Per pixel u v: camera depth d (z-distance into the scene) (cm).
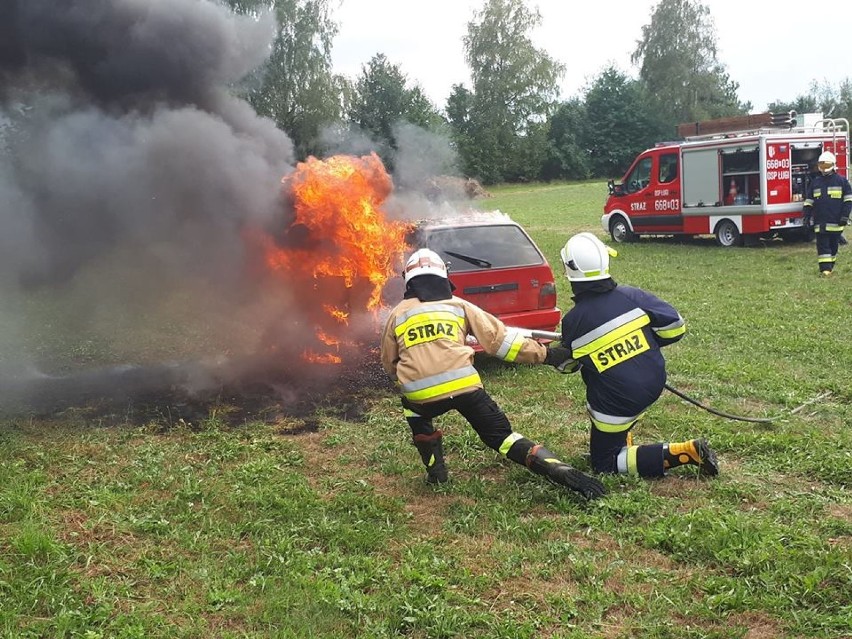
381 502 475
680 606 351
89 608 361
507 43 5288
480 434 489
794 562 378
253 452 573
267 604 361
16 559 403
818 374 723
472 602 362
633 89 6022
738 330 908
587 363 487
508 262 764
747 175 1609
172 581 389
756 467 511
